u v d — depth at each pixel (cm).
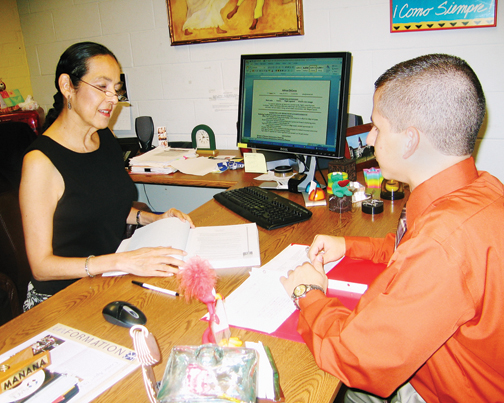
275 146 152
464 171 71
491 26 169
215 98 235
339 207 130
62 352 74
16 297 124
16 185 143
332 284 90
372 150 174
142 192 243
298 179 151
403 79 69
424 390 81
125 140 229
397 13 182
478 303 63
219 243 112
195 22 222
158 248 103
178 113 248
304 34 203
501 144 182
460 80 66
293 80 142
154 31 238
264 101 152
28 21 268
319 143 140
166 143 239
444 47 180
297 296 78
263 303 85
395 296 62
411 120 69
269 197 143
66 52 118
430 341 61
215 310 71
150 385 59
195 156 210
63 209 121
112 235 137
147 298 91
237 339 67
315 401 61
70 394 63
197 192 228
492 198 68
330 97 134
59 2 256
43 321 85
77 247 129
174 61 238
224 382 53
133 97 256
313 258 99
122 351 74
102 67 118
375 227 118
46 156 117
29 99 260
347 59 127
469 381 69
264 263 101
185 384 53
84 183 125
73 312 87
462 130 67
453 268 60
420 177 74
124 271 100
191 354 56
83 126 127
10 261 135
